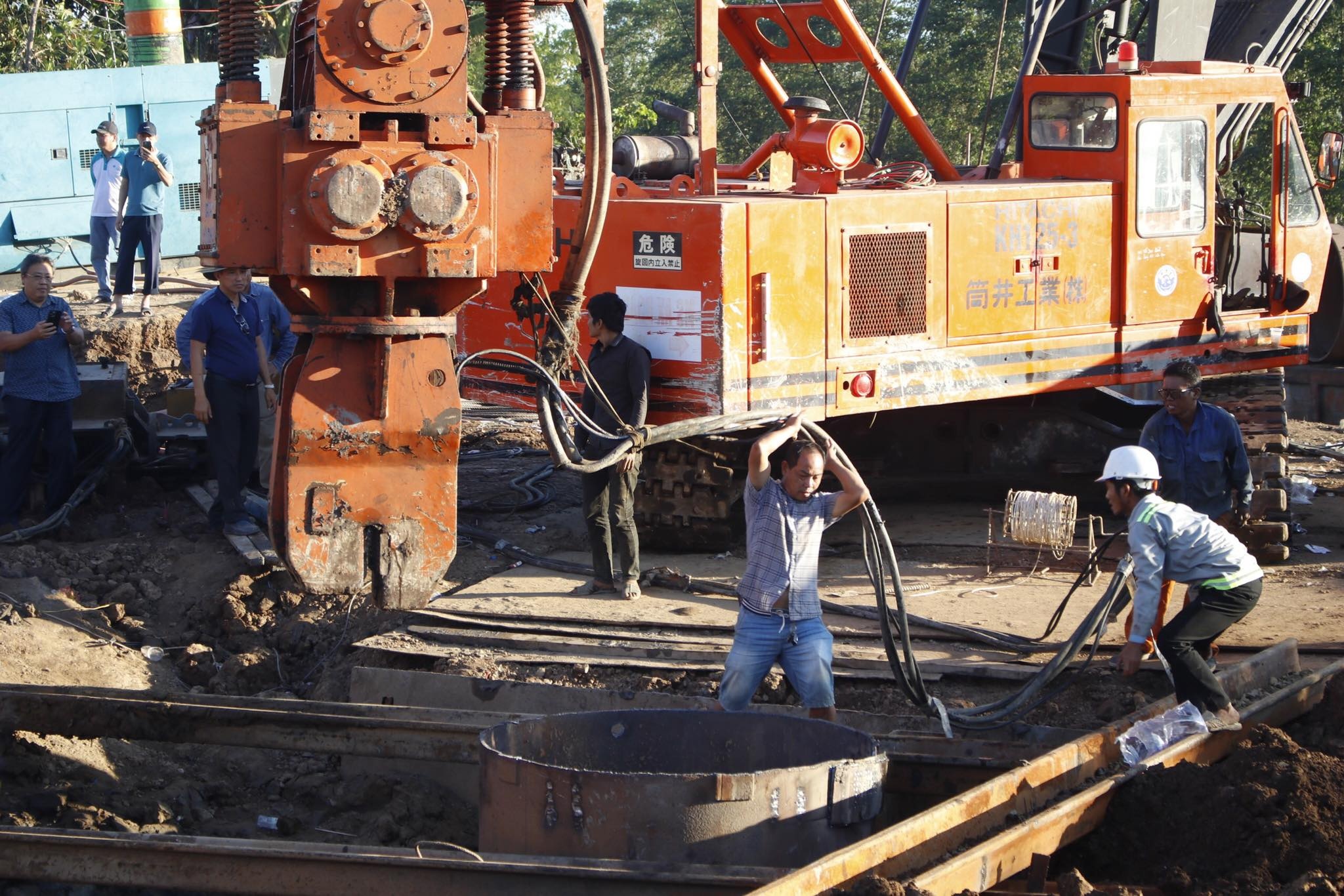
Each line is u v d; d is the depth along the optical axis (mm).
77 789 6711
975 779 6168
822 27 40000
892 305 9203
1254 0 13477
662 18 50219
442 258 5492
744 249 8555
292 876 5191
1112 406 11344
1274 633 8023
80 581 9312
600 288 9203
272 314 10344
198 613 9250
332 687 8211
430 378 5668
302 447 5562
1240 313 10758
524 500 11398
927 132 10984
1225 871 5438
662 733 6129
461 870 5078
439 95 5453
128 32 19406
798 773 5324
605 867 4984
